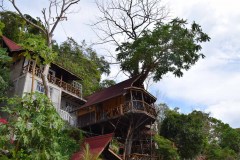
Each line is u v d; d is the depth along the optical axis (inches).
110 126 1223.5
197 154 1184.2
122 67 1268.5
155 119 1188.5
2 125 389.4
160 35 1128.2
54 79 1230.3
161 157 1093.8
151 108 1204.5
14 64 1183.6
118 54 1269.7
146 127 1239.5
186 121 1223.5
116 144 1167.0
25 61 1158.3
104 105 1246.3
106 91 1317.7
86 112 1283.2
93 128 1259.8
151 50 1132.5
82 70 1721.2
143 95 1234.6
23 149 385.1
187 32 1168.2
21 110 394.6
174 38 1138.7
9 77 1110.4
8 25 1358.3
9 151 381.1
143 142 1199.6
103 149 807.7
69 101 1321.4
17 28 1365.7
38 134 382.6
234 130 1870.1
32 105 406.3
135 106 1160.8
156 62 1193.4
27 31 1360.7
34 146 385.7
